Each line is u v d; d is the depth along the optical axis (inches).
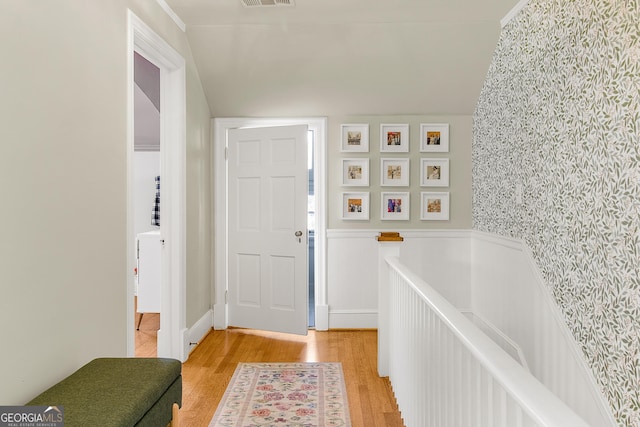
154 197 227.1
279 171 165.5
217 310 174.1
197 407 106.3
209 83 160.6
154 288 167.9
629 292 81.4
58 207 72.6
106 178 87.9
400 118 172.7
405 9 133.0
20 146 64.0
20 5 64.2
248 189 171.3
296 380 122.6
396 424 97.7
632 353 80.7
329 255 173.0
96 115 84.4
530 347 122.9
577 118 98.4
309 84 162.4
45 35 69.7
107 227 88.1
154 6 116.7
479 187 165.8
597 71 90.7
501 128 144.4
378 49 150.9
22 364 64.1
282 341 158.7
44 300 69.0
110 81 90.0
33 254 66.5
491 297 153.2
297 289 162.1
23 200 64.5
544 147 114.0
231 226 174.2
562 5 104.2
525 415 37.6
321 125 171.9
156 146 224.2
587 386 94.6
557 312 107.7
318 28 144.3
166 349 134.6
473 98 166.6
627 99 81.6
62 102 73.9
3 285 60.5
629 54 80.9
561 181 105.7
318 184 172.6
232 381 121.9
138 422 61.5
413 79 160.2
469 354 51.3
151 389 66.0
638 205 78.9
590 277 94.1
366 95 166.2
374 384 119.7
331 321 173.3
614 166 85.5
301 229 161.5
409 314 89.0
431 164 173.0
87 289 80.9
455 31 145.0
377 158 173.0
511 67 135.8
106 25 88.7
